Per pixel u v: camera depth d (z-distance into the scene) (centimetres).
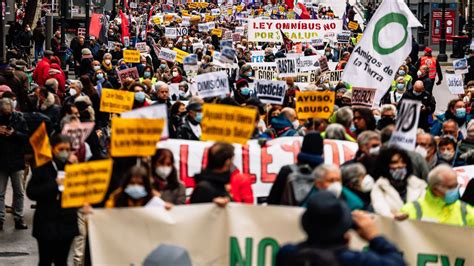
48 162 1474
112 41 5359
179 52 3834
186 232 1284
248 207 1297
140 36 6078
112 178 1399
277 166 1733
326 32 4819
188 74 3503
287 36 4791
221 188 1348
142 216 1272
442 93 4916
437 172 1341
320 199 895
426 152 1686
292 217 1297
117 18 6788
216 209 1291
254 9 10156
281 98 2298
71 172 1237
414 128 1460
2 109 2073
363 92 2236
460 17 8225
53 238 1478
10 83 2825
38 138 1396
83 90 2533
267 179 1731
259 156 1731
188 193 1712
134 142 1309
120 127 1302
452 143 1780
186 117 2041
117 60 4659
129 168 1376
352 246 1260
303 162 1411
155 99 2658
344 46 4959
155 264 1184
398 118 1473
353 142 1731
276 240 1299
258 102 2128
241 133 1422
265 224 1298
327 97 1759
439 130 2392
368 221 975
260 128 2045
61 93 3372
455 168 1770
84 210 1254
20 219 2159
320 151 1416
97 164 1252
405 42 2227
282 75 2895
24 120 2112
